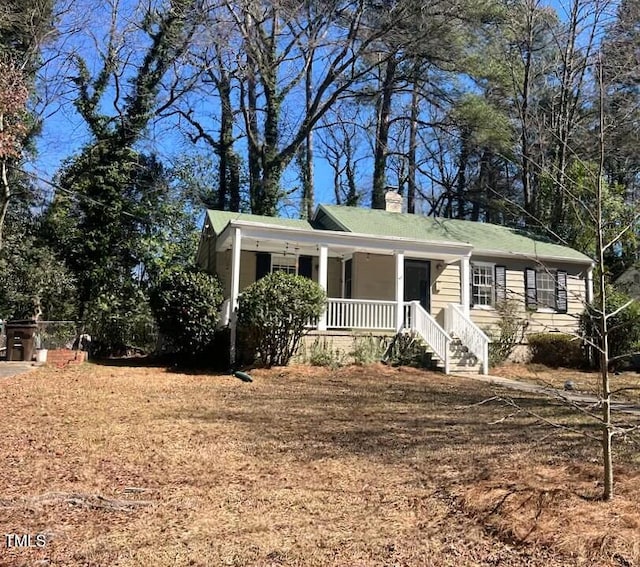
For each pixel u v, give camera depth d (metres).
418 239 15.67
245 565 3.29
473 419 7.77
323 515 4.08
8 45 18.59
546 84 25.34
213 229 17.20
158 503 4.31
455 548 3.50
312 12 23.47
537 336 16.92
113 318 17.44
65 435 6.41
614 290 16.86
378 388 10.88
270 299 12.98
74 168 20.92
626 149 18.34
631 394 10.58
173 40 22.34
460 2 21.77
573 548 3.37
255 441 6.35
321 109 24.97
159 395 9.46
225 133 27.67
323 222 19.19
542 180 22.80
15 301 17.05
